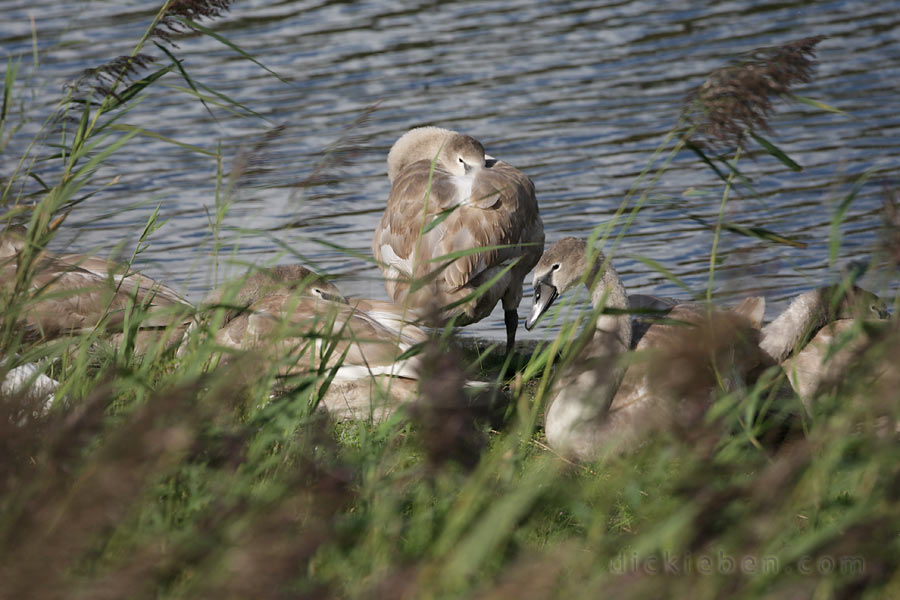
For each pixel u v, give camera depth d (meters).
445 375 7.15
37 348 9.76
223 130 28.20
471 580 7.07
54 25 36.78
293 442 8.61
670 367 7.22
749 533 6.12
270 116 29.12
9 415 6.67
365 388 12.39
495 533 6.59
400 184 16.30
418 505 7.96
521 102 30.27
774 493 6.21
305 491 6.90
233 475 7.49
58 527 5.56
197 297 18.81
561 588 6.61
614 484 7.44
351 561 7.00
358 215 23.50
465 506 6.88
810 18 37.47
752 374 12.30
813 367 12.40
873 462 7.04
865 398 7.45
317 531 5.93
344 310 13.24
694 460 7.14
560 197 24.16
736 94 8.73
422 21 38.97
